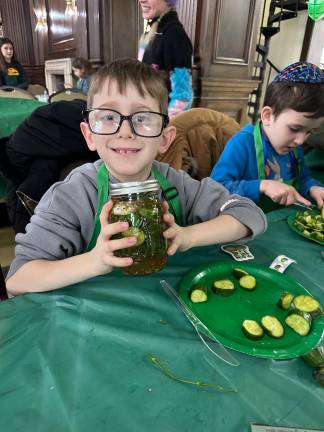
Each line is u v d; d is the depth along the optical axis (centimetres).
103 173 71
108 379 40
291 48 496
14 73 443
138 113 61
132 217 47
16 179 128
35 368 41
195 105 359
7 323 48
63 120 111
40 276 57
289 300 56
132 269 53
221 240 73
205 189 86
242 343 48
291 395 40
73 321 49
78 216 71
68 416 35
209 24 325
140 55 207
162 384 40
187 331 49
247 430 35
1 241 195
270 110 115
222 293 58
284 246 78
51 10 529
